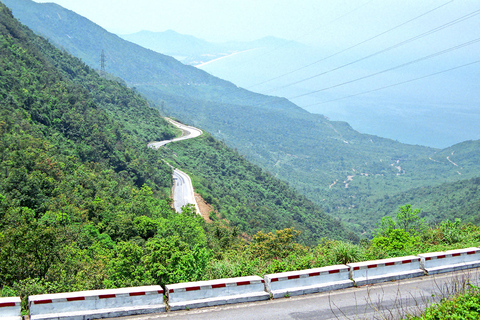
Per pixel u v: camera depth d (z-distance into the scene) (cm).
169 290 1525
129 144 14525
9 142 7900
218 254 2741
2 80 10650
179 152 19988
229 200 15450
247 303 1596
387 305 1594
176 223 6444
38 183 6222
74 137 11506
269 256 2845
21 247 2216
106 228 6150
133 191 9644
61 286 1833
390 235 3033
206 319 1431
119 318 1414
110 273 2181
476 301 1341
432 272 2000
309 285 1742
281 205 19925
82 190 7638
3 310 1320
